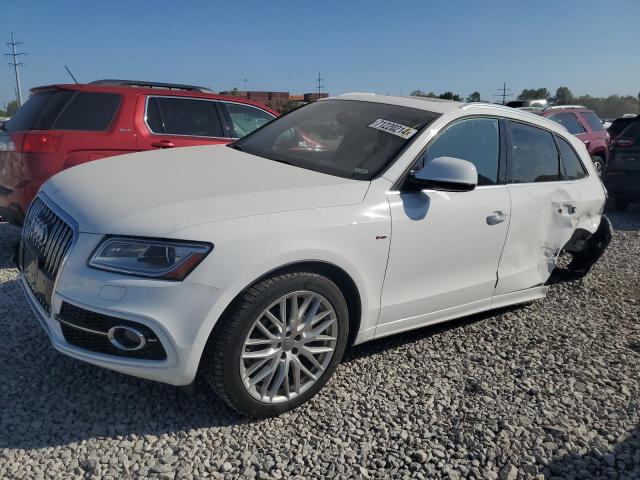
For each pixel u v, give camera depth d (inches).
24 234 130.4
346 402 123.6
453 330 166.1
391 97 161.6
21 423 108.5
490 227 147.7
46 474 95.7
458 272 144.9
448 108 148.5
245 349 107.7
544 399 130.5
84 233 103.8
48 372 127.0
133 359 102.2
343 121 152.5
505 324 173.3
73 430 107.8
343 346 122.3
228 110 267.6
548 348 158.6
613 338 168.1
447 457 108.1
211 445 106.4
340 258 115.2
